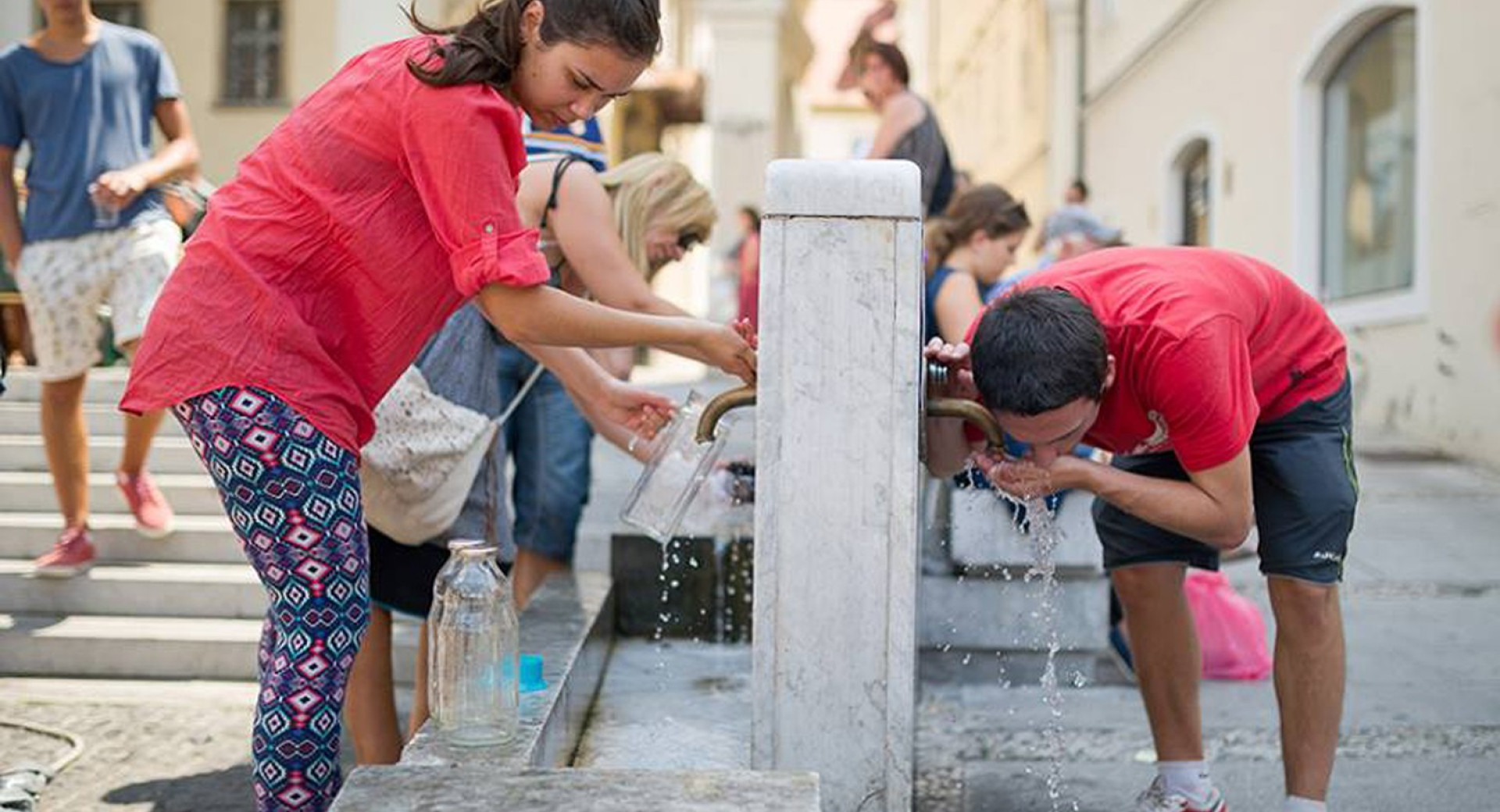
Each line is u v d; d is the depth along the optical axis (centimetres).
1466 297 834
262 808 229
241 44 1353
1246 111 1217
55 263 431
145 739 368
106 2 1347
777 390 232
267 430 225
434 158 223
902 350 231
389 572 317
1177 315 259
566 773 206
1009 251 480
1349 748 369
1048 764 367
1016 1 2103
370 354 241
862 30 631
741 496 412
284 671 227
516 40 226
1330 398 299
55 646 423
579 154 375
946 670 461
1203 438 258
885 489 232
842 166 232
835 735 234
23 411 561
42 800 323
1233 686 438
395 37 653
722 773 207
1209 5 1306
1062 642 467
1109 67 1662
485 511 329
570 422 428
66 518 452
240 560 471
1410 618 509
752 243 770
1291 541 295
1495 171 798
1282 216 1133
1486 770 352
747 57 1634
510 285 226
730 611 426
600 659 365
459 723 242
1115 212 1639
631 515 309
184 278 231
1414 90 941
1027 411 249
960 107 2789
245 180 235
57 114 432
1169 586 312
